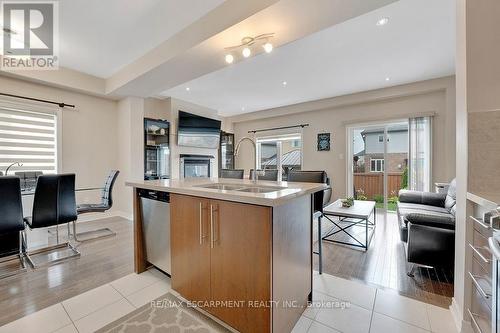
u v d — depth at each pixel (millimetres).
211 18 2307
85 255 2637
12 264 2396
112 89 4020
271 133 6715
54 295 1833
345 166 5363
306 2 1817
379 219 4324
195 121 5809
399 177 5141
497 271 924
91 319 1557
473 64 1348
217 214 1458
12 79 3426
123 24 2537
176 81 3557
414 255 2154
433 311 1638
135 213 2221
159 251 2068
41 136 3762
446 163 4098
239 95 5281
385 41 2945
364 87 4680
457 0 1537
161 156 5223
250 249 1307
